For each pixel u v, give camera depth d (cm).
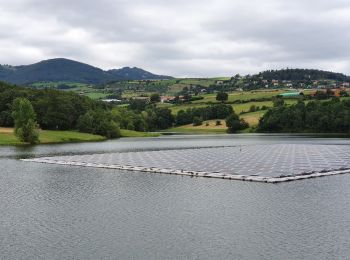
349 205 3791
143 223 3253
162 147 11856
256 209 3659
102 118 18812
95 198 4225
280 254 2570
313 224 3164
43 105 18500
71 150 10912
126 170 6419
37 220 3388
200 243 2778
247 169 6197
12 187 4944
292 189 4606
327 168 6272
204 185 4922
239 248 2680
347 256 2530
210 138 17475
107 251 2658
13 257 2583
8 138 14100
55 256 2592
